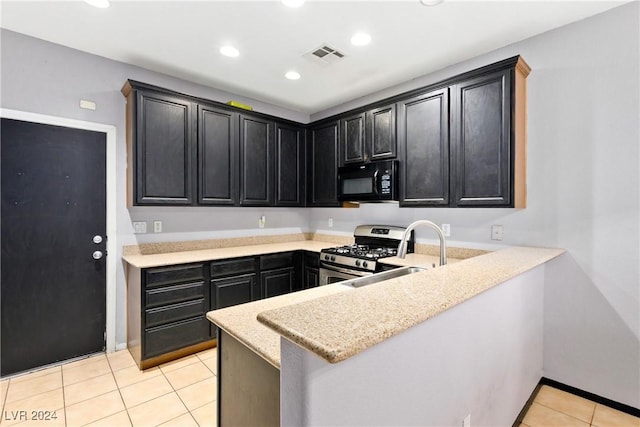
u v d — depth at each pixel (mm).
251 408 1155
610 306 2047
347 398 816
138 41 2430
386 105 2916
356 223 3689
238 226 3615
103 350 2754
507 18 2113
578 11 2045
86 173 2654
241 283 3039
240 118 3264
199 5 1991
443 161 2496
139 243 2916
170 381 2312
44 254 2500
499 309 1587
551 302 2271
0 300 2342
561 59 2213
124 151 2807
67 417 1913
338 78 3090
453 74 2789
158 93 2732
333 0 1933
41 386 2236
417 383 1038
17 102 2344
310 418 737
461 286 1199
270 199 3502
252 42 2422
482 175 2289
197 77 3072
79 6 2006
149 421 1886
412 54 2596
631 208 1965
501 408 1629
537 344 2203
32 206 2447
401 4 1967
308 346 694
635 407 1972
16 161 2383
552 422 1911
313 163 3732
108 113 2725
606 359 2066
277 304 1480
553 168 2250
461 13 2062
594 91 2086
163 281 2561
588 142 2113
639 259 1944
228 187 3174
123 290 2828
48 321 2521
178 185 2844
